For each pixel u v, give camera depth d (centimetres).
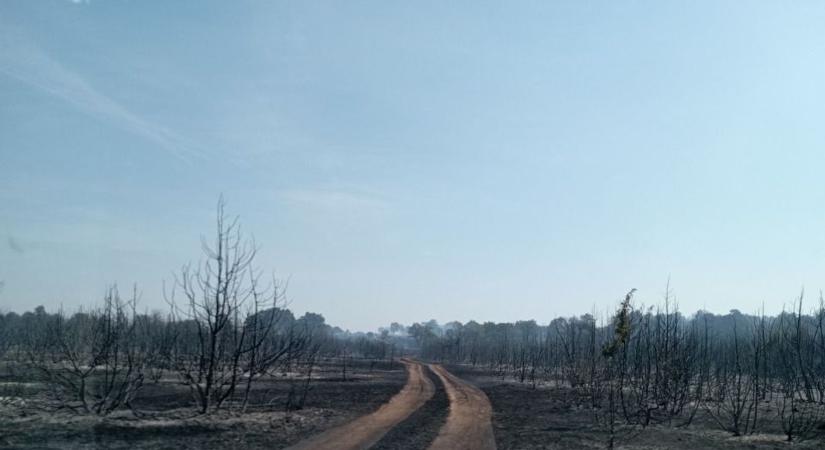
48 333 4447
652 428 3030
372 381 6366
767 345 3869
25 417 2367
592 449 2375
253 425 2605
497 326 15700
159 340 4272
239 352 3023
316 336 9681
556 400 4534
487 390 5559
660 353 3797
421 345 19662
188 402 3491
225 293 2994
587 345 5166
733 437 2720
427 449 2242
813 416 3256
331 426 2759
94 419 2408
